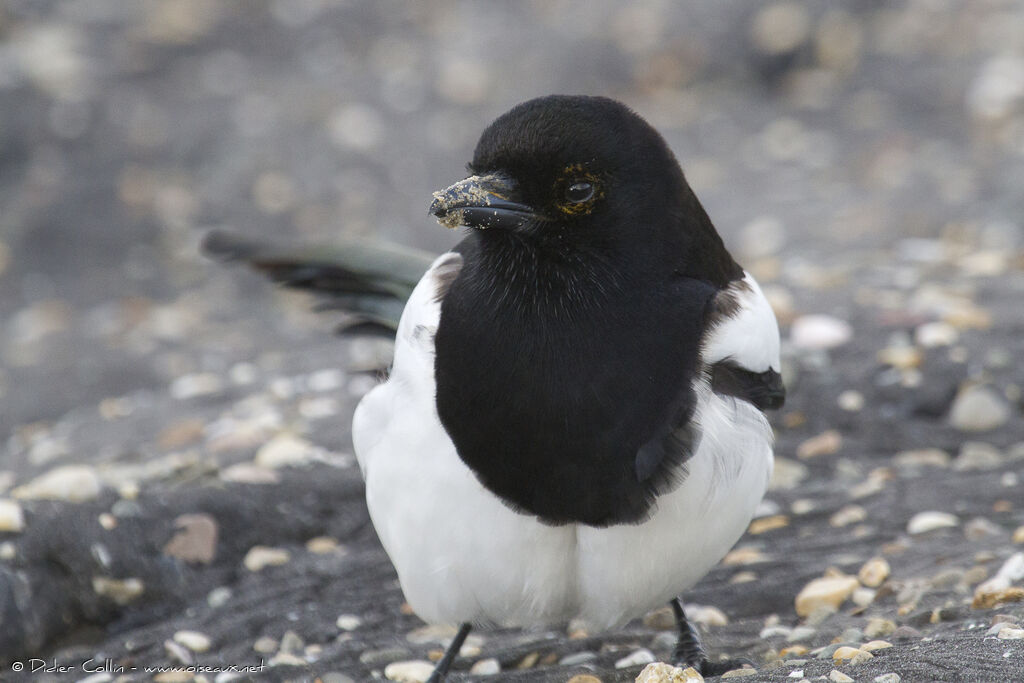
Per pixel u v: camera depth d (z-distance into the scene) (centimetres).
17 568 887
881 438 1137
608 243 664
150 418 1292
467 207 657
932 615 763
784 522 996
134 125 2208
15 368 1673
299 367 1409
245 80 2352
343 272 996
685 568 716
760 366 708
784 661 732
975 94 2311
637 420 663
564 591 727
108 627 916
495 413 666
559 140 654
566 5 2603
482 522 689
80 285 1927
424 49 2469
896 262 1552
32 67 2302
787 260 1728
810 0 2558
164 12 2505
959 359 1202
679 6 2558
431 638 866
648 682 663
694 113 2345
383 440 710
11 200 2070
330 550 995
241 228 2006
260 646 856
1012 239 1761
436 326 698
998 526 944
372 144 2181
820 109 2350
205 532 968
